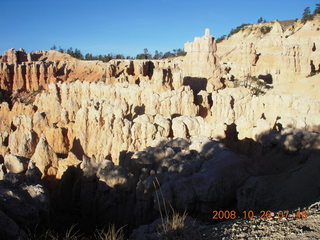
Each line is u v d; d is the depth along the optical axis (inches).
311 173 748.6
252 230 384.5
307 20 4180.6
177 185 801.6
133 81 2984.7
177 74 2112.5
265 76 2984.7
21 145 1339.8
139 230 557.6
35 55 5472.4
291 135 942.4
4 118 2433.6
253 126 1196.5
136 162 975.0
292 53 2581.2
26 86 3811.5
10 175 714.8
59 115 2079.2
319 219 388.8
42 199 690.2
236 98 1792.6
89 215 942.4
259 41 3912.4
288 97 1412.4
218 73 2500.0
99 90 2299.5
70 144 1566.2
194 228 430.3
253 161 979.9
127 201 895.7
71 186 1032.2
